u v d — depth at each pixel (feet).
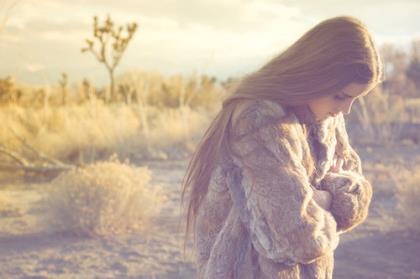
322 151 6.84
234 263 6.47
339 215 6.60
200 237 6.98
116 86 79.00
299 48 6.49
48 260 21.08
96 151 51.80
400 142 59.82
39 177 41.06
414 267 20.01
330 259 6.66
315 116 6.66
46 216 25.38
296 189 6.09
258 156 6.26
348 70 6.28
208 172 6.84
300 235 5.99
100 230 24.66
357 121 66.64
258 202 6.20
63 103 73.05
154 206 27.53
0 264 20.53
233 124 6.52
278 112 6.39
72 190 24.85
